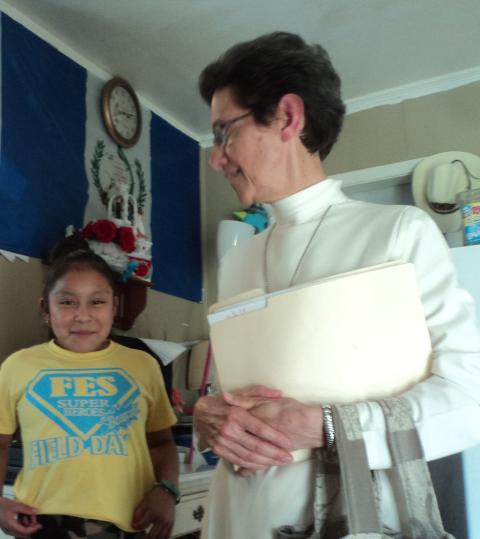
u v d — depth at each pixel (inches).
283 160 31.7
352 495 23.0
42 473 43.8
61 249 69.9
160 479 46.8
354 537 22.5
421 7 79.6
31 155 75.9
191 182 111.7
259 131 31.0
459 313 26.6
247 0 76.9
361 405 24.6
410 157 97.8
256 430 25.1
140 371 49.2
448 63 93.6
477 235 58.3
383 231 29.3
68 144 82.4
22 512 42.3
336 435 24.0
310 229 32.3
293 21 81.8
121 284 77.4
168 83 96.4
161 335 96.9
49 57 81.3
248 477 29.3
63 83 83.1
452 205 90.6
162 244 100.4
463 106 95.4
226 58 32.4
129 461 45.1
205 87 33.9
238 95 31.2
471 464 37.0
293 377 26.5
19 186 73.4
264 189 32.7
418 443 23.7
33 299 73.0
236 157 31.6
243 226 100.1
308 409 24.6
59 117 81.4
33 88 77.7
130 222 84.8
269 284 33.0
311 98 30.8
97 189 86.5
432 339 26.6
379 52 90.1
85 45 85.2
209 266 111.5
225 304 30.3
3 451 47.1
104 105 88.9
